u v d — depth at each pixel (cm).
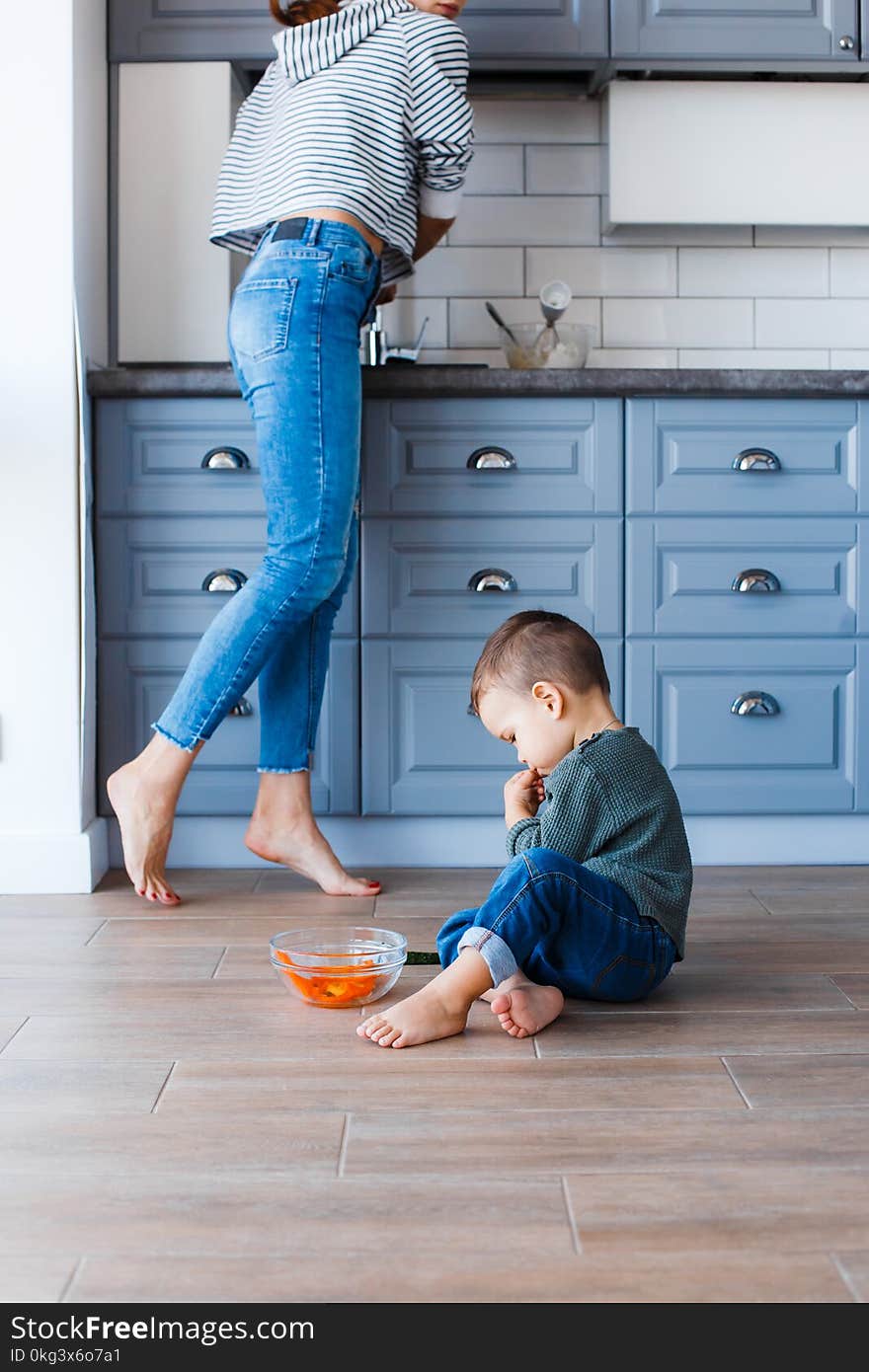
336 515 223
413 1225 111
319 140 226
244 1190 117
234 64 284
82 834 243
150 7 278
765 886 243
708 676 256
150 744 228
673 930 169
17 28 243
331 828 260
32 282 243
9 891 241
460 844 260
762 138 298
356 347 227
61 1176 121
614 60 282
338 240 222
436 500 251
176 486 250
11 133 243
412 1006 157
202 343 287
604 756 170
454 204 247
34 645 245
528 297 312
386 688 253
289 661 239
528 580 253
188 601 252
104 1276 103
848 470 254
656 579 254
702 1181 119
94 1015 168
